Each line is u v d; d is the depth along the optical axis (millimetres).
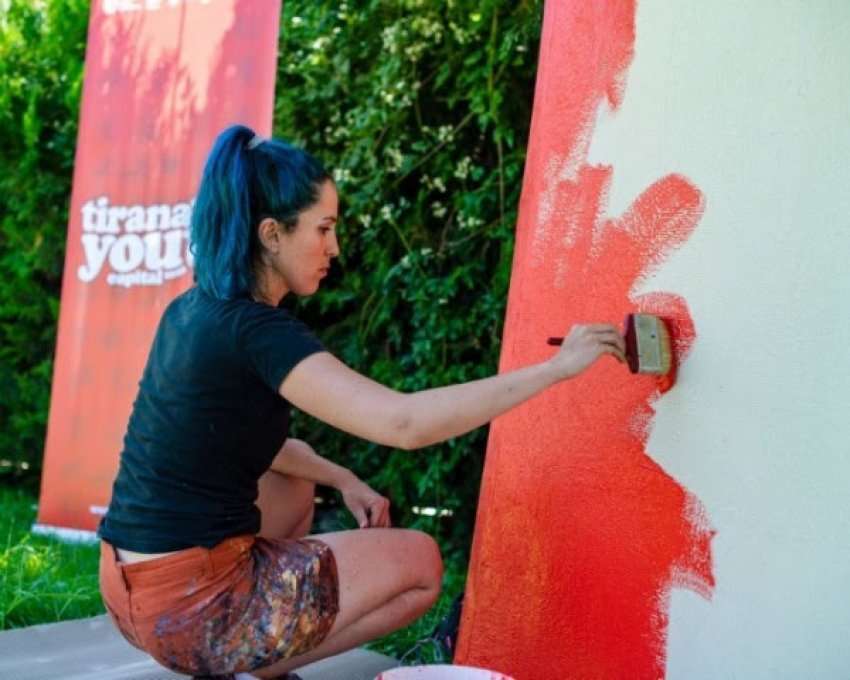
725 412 1880
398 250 4430
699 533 1918
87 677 2779
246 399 2018
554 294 2408
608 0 2322
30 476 5734
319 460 2566
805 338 1736
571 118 2426
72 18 5250
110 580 2143
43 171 5320
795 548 1730
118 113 4527
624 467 2119
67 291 4676
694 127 2010
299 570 2152
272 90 4121
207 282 2082
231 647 2084
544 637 2287
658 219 2078
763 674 1766
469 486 4258
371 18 4355
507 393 1840
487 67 3975
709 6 2006
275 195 2049
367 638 2311
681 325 1994
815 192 1739
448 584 3896
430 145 4270
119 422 4520
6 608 3398
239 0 4199
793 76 1798
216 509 2076
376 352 4520
